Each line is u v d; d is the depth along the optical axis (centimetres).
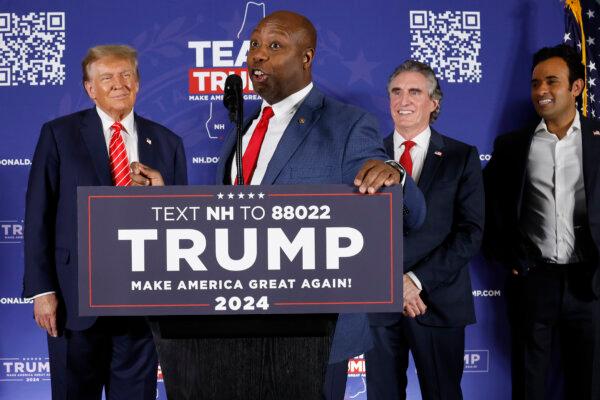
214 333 124
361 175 124
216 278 120
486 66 341
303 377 125
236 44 337
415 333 287
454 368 290
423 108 302
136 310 119
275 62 185
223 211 120
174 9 336
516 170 306
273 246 120
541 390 304
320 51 338
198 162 338
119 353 268
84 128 271
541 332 303
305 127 180
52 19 335
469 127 341
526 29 340
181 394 126
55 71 335
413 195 167
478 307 343
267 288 120
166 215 120
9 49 335
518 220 301
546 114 308
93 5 336
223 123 338
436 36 340
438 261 278
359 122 178
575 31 339
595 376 296
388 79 338
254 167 189
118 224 120
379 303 121
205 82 337
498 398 343
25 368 337
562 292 296
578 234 297
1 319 336
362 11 338
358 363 340
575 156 303
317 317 124
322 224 121
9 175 336
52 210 263
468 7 340
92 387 267
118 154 270
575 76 307
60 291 258
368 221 121
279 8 337
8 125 335
